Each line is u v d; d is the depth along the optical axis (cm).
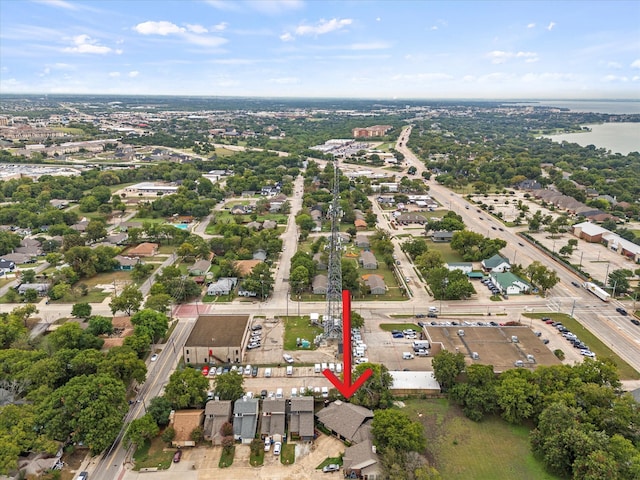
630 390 10819
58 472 8356
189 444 9144
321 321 14162
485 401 9850
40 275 17712
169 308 15112
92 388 9288
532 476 8456
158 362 12069
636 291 15950
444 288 15962
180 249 18988
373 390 10244
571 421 8750
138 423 8956
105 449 9081
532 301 15788
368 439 9012
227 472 8550
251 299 15850
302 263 17300
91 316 14250
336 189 13812
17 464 8194
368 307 15362
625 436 8812
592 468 7850
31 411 8981
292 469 8619
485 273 18338
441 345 12212
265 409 9794
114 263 18400
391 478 7938
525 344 12306
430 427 9688
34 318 14300
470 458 8850
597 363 10438
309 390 10662
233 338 12144
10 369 10412
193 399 9962
